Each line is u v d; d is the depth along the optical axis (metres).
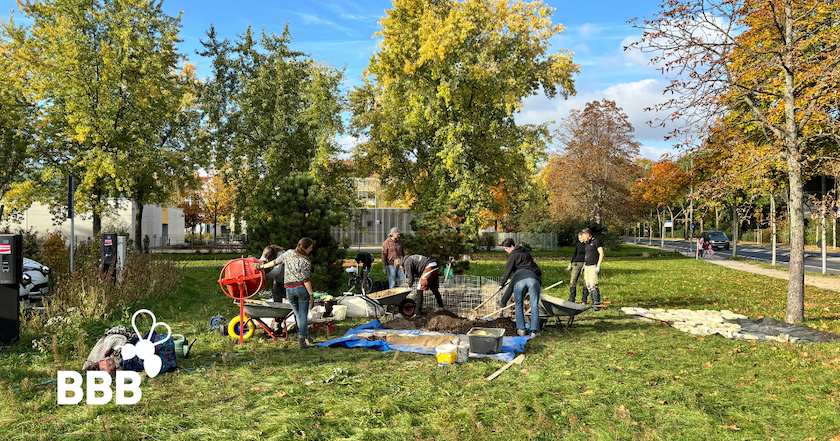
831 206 8.75
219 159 24.47
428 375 5.38
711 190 9.48
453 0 22.88
